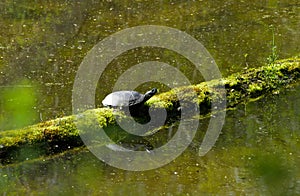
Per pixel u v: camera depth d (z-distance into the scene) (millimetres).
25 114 16875
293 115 16781
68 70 20625
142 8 27875
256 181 13273
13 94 18344
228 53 22000
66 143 14914
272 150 14719
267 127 16078
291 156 14367
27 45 23094
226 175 13594
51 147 14727
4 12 27141
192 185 13172
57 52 22375
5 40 23594
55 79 19828
